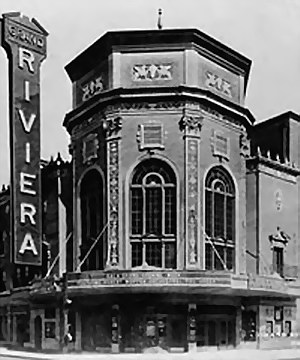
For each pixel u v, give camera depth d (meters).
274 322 46.03
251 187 47.88
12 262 31.11
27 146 32.22
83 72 46.22
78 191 45.06
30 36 32.84
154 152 41.78
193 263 40.53
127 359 35.28
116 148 42.12
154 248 41.25
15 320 50.97
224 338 42.25
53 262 46.41
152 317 39.75
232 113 44.72
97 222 43.34
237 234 44.78
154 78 42.81
